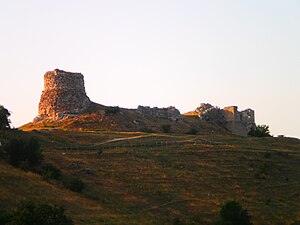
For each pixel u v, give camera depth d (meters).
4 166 73.06
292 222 72.25
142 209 71.00
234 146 105.06
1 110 100.31
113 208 68.31
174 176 85.56
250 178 88.50
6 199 58.62
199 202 76.00
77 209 63.06
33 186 67.12
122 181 81.38
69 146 98.81
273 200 80.25
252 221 71.75
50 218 45.66
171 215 70.19
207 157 96.56
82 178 80.06
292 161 99.56
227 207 67.62
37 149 79.62
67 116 132.00
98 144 102.12
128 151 96.00
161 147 101.19
